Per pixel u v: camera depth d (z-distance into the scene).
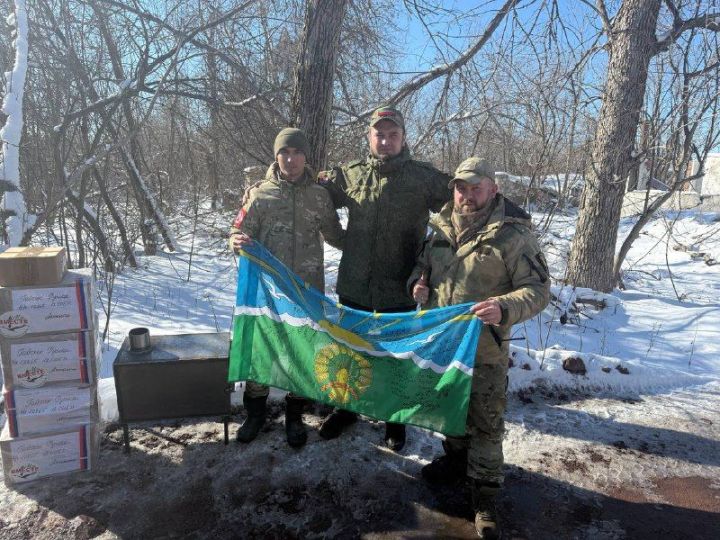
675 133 7.36
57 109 6.90
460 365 2.69
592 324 6.58
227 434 3.54
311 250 3.42
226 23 7.42
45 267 2.88
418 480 3.27
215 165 10.63
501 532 2.87
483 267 2.71
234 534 2.79
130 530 2.79
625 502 3.17
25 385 2.97
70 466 3.18
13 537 2.71
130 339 3.37
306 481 3.23
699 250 11.46
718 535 2.90
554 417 4.18
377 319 3.09
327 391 3.17
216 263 9.29
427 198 3.34
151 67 7.07
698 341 6.05
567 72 7.23
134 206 9.84
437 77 7.52
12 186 5.10
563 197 8.00
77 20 7.17
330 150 7.57
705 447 3.80
